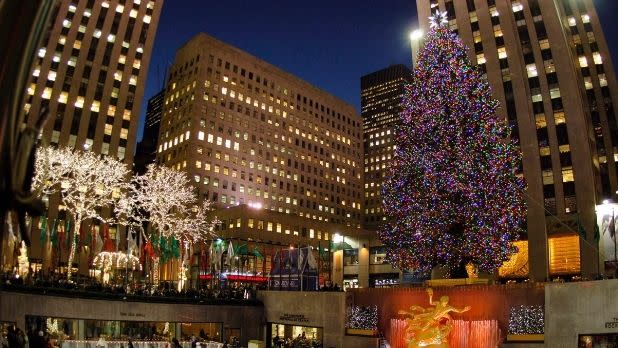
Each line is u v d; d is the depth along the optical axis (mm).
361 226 163250
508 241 38750
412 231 40531
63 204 80125
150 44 102062
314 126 155125
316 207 149375
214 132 127500
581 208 60906
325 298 43812
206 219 111938
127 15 101000
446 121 39094
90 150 90688
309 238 115938
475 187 37375
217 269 69000
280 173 141000
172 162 127438
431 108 39750
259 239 106375
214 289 56469
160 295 43406
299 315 45344
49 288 36906
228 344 43188
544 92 67250
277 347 43594
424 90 40812
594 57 82062
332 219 153750
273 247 106875
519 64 68375
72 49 93562
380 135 195125
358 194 165250
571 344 31047
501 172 38375
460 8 74125
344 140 164750
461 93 39344
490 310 34594
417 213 39625
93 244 51000
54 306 37125
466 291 35938
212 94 129500
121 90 96562
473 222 37438
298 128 149625
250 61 140625
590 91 77625
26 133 4289
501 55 69875
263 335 47594
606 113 78312
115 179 66438
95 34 96562
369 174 193625
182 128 127375
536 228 62031
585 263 57406
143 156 155750
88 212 57500
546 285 32688
